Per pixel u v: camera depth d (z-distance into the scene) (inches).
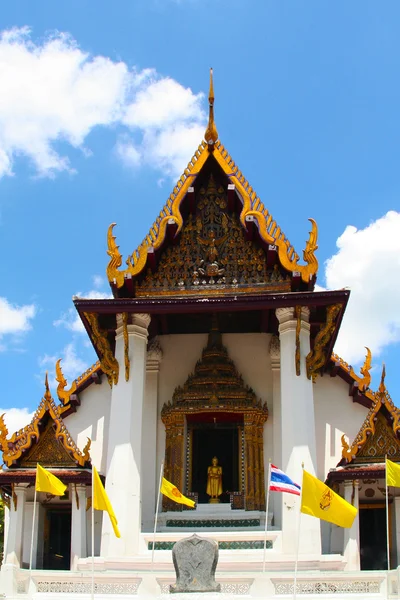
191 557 568.4
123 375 800.9
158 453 880.9
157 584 636.7
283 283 815.7
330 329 788.0
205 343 932.0
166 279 834.8
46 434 886.4
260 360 916.0
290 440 754.8
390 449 812.6
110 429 784.9
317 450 920.3
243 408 870.4
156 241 824.9
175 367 923.4
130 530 739.4
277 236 817.5
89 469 878.4
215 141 868.6
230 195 842.8
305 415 762.2
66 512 925.8
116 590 637.9
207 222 855.7
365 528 868.0
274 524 829.8
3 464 873.5
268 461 866.8
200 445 890.1
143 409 800.9
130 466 760.3
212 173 872.9
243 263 833.5
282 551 722.8
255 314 883.4
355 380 933.2
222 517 828.6
